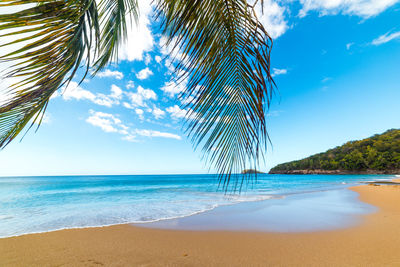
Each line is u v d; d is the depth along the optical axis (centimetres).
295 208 877
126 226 614
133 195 1627
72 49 87
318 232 518
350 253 378
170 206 1012
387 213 712
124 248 439
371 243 420
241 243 457
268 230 550
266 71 84
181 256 394
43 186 2856
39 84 88
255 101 90
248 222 641
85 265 365
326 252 389
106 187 2636
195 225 618
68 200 1341
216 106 94
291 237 486
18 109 91
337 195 1344
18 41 74
